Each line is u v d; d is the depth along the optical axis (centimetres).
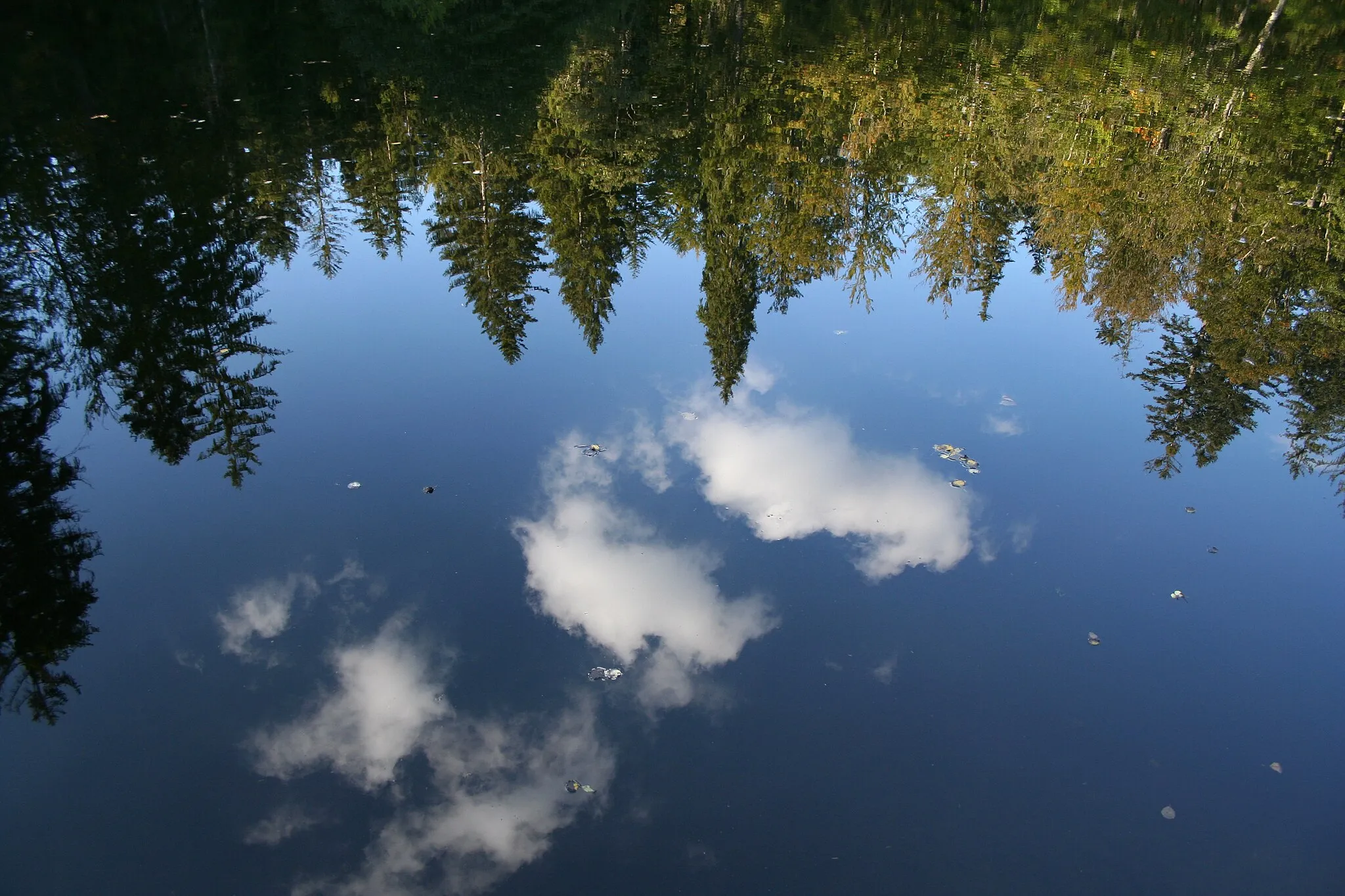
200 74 3061
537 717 858
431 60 3638
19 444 1254
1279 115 3138
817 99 3525
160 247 1905
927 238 2630
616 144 2998
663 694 891
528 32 4125
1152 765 825
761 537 1130
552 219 2541
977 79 3691
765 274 2227
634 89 3484
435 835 740
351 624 962
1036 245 2589
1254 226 2414
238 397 1418
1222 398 1568
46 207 1966
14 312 1608
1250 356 1758
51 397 1384
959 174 3014
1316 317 1948
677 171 2988
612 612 994
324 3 4116
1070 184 2864
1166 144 3031
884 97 3497
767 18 4669
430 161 2839
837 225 2636
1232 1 4338
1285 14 4153
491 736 838
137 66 3006
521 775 798
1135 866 734
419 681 896
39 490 1161
